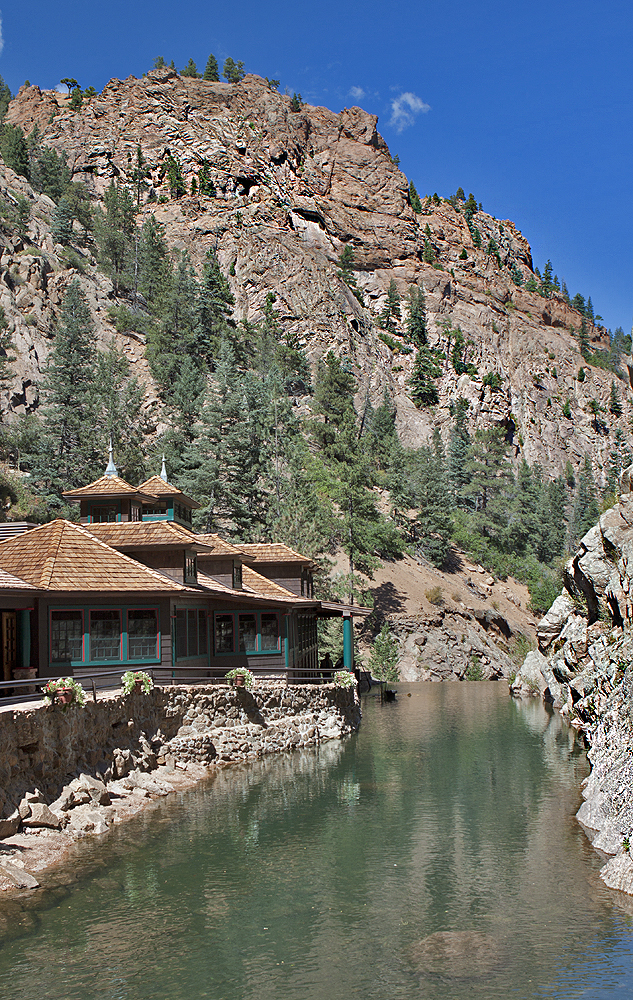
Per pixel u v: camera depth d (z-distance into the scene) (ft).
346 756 111.24
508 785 93.61
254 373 395.34
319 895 58.59
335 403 391.45
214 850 68.28
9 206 381.40
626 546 88.99
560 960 47.85
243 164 629.10
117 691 91.09
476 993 43.78
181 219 550.77
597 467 651.25
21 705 72.43
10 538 108.17
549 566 403.95
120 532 121.49
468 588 318.45
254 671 129.80
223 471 263.90
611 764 74.95
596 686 104.53
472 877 62.44
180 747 96.94
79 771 76.28
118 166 610.65
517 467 549.54
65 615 97.14
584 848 69.41
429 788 92.07
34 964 47.03
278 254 529.86
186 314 380.99
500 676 265.95
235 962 47.70
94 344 344.08
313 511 256.93
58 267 378.32
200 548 122.31
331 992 43.96
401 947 49.88
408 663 252.42
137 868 63.31
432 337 641.40
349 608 148.25
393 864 65.46
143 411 326.44
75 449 245.04
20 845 63.98
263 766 103.91
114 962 47.42
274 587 150.82
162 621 103.71
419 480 372.99
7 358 277.44
